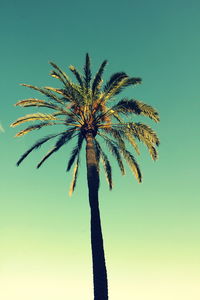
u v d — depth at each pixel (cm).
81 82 2050
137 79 1933
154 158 2066
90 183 1798
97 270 1567
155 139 1980
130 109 1928
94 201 1745
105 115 2050
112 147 2202
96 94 2081
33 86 1955
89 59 2016
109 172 2358
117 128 2083
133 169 2183
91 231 1673
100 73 1986
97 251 1614
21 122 1972
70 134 2059
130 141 2162
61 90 1984
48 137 2072
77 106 2012
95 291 1527
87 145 1933
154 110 1927
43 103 2016
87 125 2023
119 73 1912
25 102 1984
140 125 1994
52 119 1972
